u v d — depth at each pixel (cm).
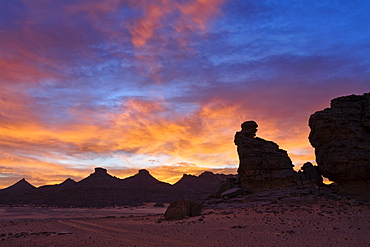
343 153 3925
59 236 2175
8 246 1803
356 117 4094
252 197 4022
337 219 2628
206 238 1942
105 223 3173
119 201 10862
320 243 1694
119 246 1731
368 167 3819
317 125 4241
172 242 1836
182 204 3275
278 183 4328
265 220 2673
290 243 1709
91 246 1748
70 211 8119
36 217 6225
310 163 4656
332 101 4344
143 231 2367
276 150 4547
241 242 1770
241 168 4625
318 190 4009
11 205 10850
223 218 2930
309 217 2766
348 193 3897
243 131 4709
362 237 1856
